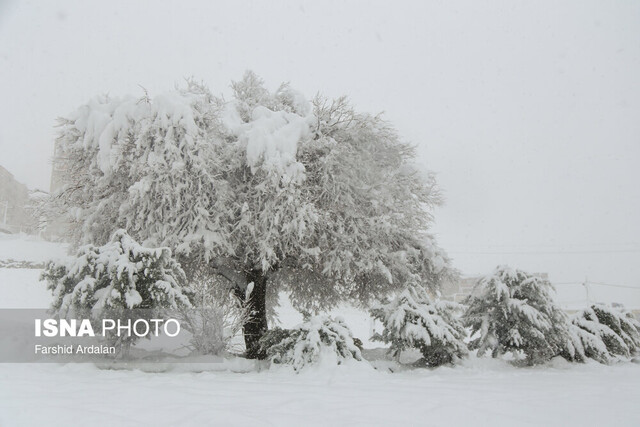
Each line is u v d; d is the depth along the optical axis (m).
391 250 13.55
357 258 12.42
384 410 4.53
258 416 4.07
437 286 14.45
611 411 4.75
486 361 10.05
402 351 9.93
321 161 12.05
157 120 10.76
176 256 10.76
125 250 8.02
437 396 5.45
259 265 11.80
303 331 8.58
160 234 10.72
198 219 10.73
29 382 5.60
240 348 10.59
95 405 4.39
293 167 11.22
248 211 11.27
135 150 10.91
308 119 12.30
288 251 11.84
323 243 12.10
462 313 11.12
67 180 13.03
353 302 15.22
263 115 12.60
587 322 11.12
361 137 13.06
